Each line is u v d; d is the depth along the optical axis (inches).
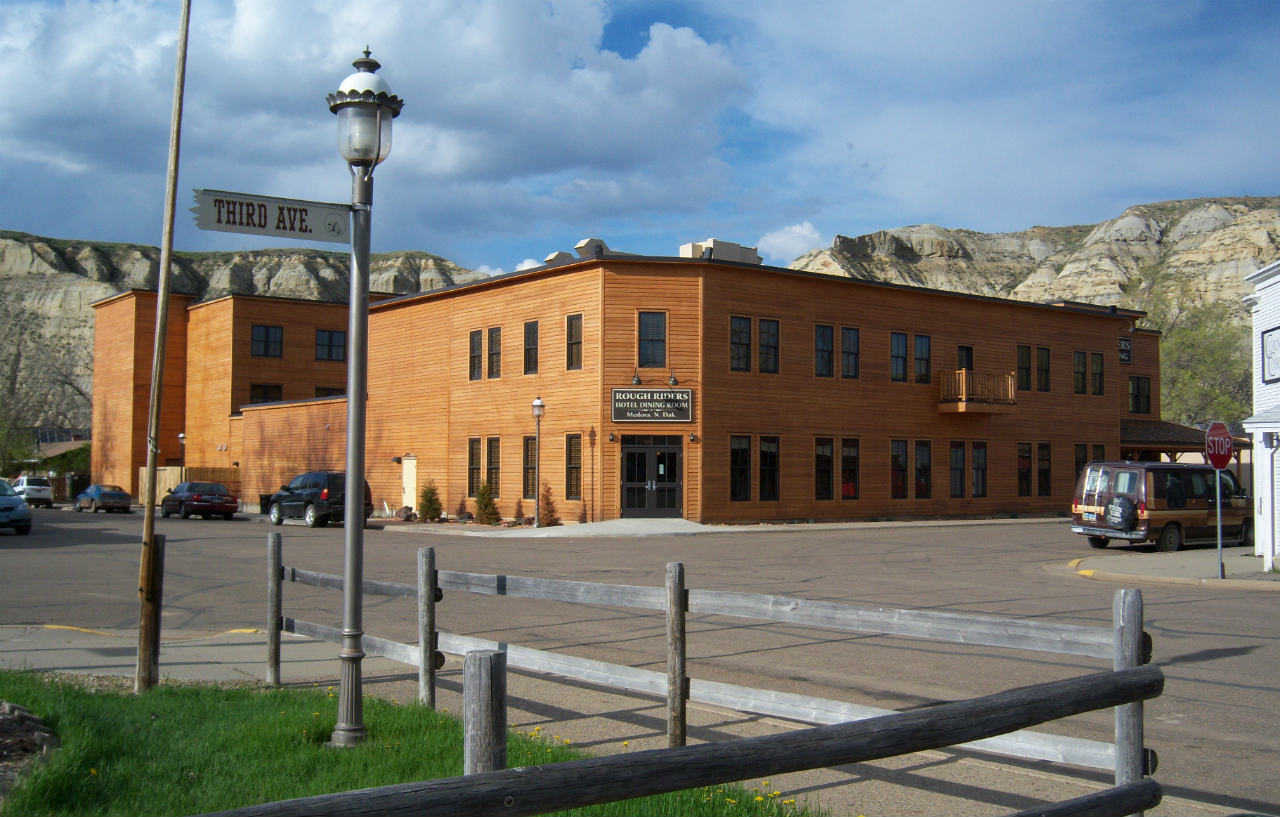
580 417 1339.8
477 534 1230.9
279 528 1364.4
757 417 1379.2
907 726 126.3
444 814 94.1
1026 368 1686.8
